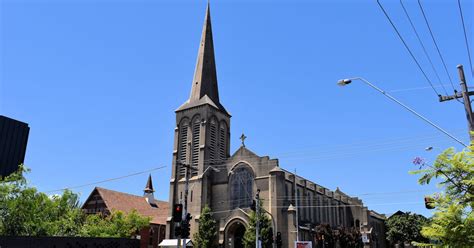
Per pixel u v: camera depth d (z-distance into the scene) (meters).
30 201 40.28
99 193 86.00
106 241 26.77
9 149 47.72
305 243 58.59
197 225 69.31
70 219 48.34
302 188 77.06
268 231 60.41
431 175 11.84
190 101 80.69
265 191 67.31
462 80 19.36
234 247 67.31
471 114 18.70
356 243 82.88
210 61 85.38
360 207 95.75
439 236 11.66
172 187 75.06
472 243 11.00
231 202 70.25
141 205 93.56
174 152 77.75
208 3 90.25
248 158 71.00
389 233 103.44
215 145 77.06
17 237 24.39
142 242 78.94
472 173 11.38
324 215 84.31
